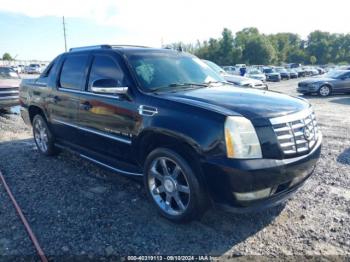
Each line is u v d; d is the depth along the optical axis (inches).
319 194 157.1
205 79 170.2
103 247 116.3
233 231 126.8
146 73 151.1
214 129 113.0
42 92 208.7
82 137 177.2
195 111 119.6
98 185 170.7
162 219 135.6
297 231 126.0
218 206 118.0
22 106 239.8
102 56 165.5
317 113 407.2
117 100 147.4
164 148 129.5
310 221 132.9
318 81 647.1
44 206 146.8
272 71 1398.9
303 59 4239.7
